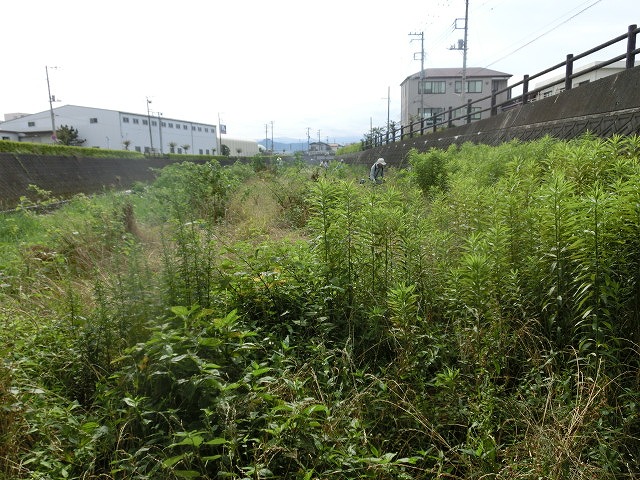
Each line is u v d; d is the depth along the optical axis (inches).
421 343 133.0
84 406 124.9
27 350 136.5
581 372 113.0
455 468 102.1
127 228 288.5
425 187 400.8
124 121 2586.1
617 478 95.9
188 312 118.5
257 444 98.8
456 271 143.3
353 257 165.6
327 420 103.7
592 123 394.3
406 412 112.8
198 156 1897.1
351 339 143.7
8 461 96.9
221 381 107.8
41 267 229.8
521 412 107.0
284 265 174.1
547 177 189.2
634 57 365.7
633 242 120.6
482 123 707.4
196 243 156.8
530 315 134.8
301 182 504.1
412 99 2145.7
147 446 101.6
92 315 141.9
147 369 112.9
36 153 839.1
